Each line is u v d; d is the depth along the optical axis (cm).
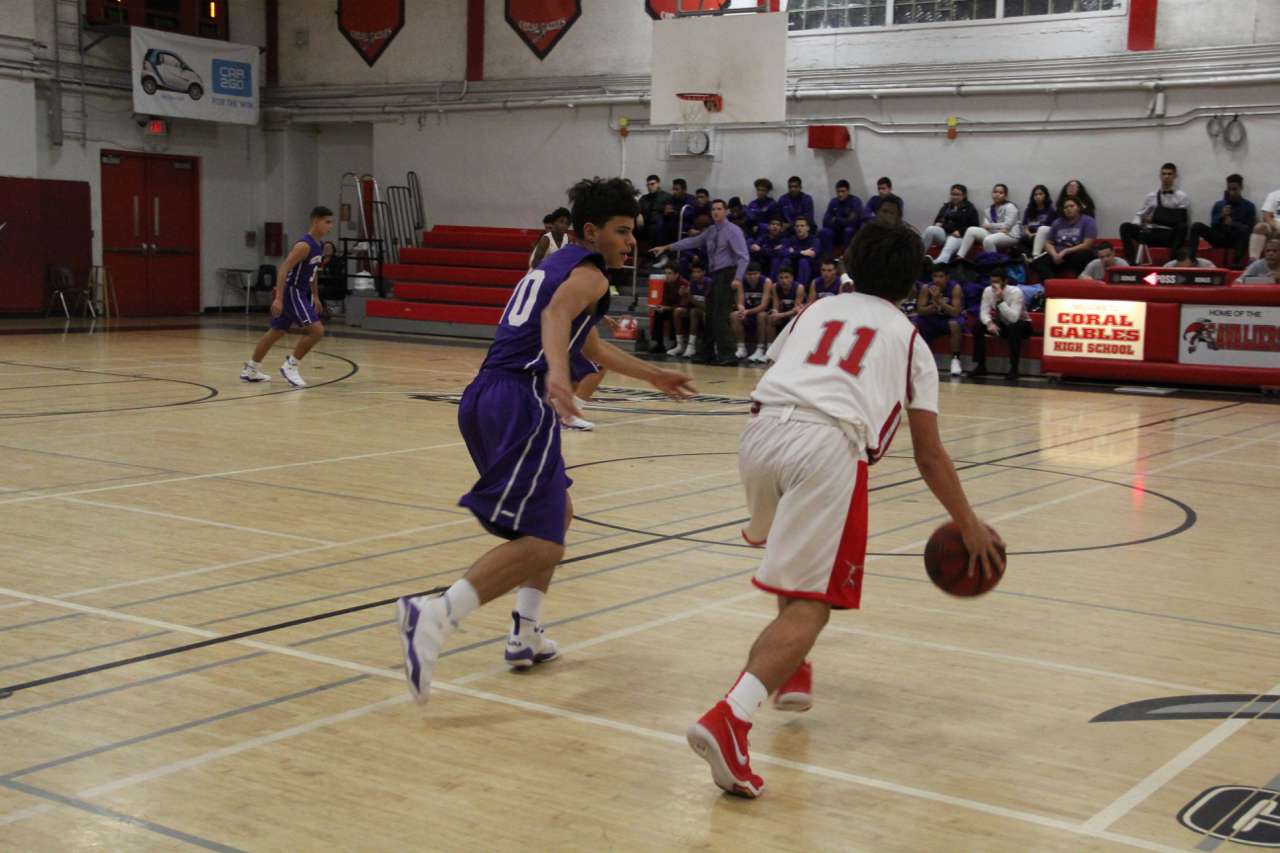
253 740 273
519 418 303
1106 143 1400
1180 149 1361
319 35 1975
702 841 228
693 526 523
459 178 1881
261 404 918
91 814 233
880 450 270
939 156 1501
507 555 295
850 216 1451
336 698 303
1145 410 1002
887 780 260
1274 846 229
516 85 1808
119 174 1880
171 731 278
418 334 1705
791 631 256
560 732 284
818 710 303
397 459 682
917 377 270
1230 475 682
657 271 1575
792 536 260
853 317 275
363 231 2012
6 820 229
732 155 1639
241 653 337
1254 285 1123
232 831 227
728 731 244
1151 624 385
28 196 1741
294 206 2081
